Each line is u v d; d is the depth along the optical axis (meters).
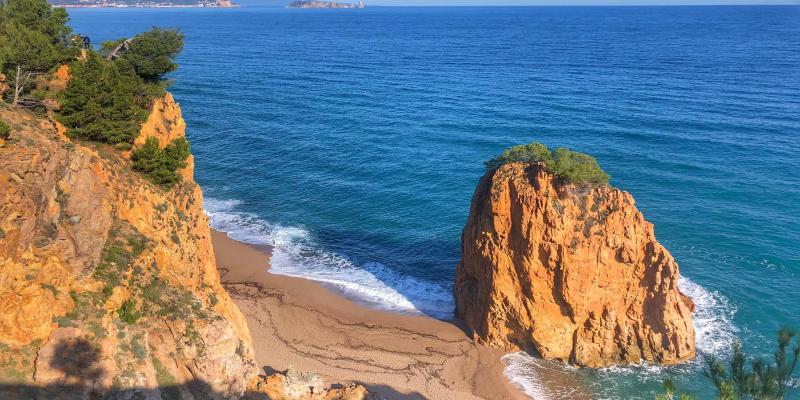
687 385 39.19
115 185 33.22
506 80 140.62
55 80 42.31
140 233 33.00
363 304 49.31
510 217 40.94
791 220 60.16
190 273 35.88
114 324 28.47
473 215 44.84
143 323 29.88
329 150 86.50
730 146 82.81
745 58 169.12
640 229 39.94
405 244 59.53
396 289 51.59
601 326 41.25
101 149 36.97
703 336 43.75
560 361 42.22
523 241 40.34
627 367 41.31
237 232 61.78
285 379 34.72
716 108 104.94
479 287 44.44
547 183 39.75
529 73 150.88
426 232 61.91
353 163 81.12
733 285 49.72
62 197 28.77
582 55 186.38
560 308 41.41
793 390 36.22
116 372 27.03
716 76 139.12
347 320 46.84
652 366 41.12
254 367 34.38
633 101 112.62
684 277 51.03
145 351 28.61
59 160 29.09
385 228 62.81
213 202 69.12
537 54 191.75
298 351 42.66
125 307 29.61
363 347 43.59
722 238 57.09
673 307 40.56
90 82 38.97
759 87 123.62
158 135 41.62
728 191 67.56
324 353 42.66
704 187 68.94
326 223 64.06
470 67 163.75
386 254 57.69
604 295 40.75
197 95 121.50
